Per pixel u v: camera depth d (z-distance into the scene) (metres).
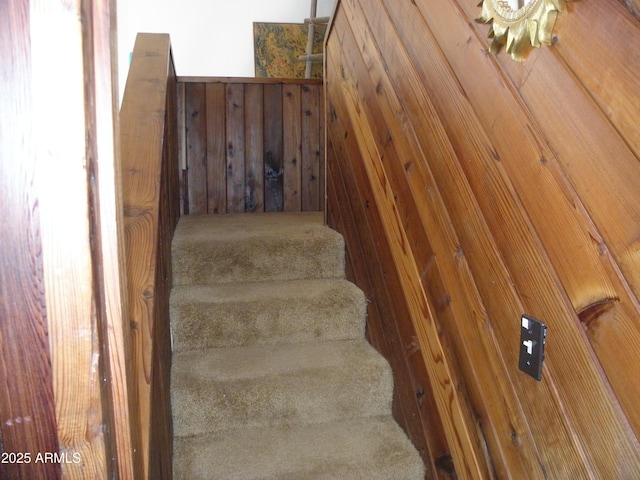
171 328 1.71
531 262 0.82
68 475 0.57
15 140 0.52
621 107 0.62
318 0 3.77
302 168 3.04
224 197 2.98
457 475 1.17
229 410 1.53
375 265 1.70
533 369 0.82
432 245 1.21
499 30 0.85
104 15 0.56
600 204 0.66
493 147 0.91
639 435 0.61
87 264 0.55
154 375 1.03
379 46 1.52
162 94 1.63
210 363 1.64
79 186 0.54
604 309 0.66
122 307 0.62
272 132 2.99
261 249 2.01
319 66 3.64
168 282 1.74
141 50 1.87
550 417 0.79
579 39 0.68
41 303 0.54
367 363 1.65
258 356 1.70
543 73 0.76
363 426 1.59
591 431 0.70
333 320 1.82
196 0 3.62
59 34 0.52
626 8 0.61
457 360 1.13
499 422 0.96
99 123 0.57
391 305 1.57
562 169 0.73
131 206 1.21
